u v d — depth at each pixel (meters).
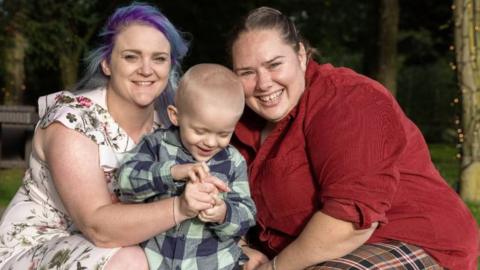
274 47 2.82
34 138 2.96
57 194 2.98
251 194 3.02
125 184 2.71
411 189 2.86
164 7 16.77
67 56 15.43
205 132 2.67
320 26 19.11
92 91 3.03
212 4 17.25
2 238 2.99
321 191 2.74
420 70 21.02
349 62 23.39
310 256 2.71
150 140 2.83
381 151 2.65
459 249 2.89
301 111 2.82
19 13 14.45
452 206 2.93
